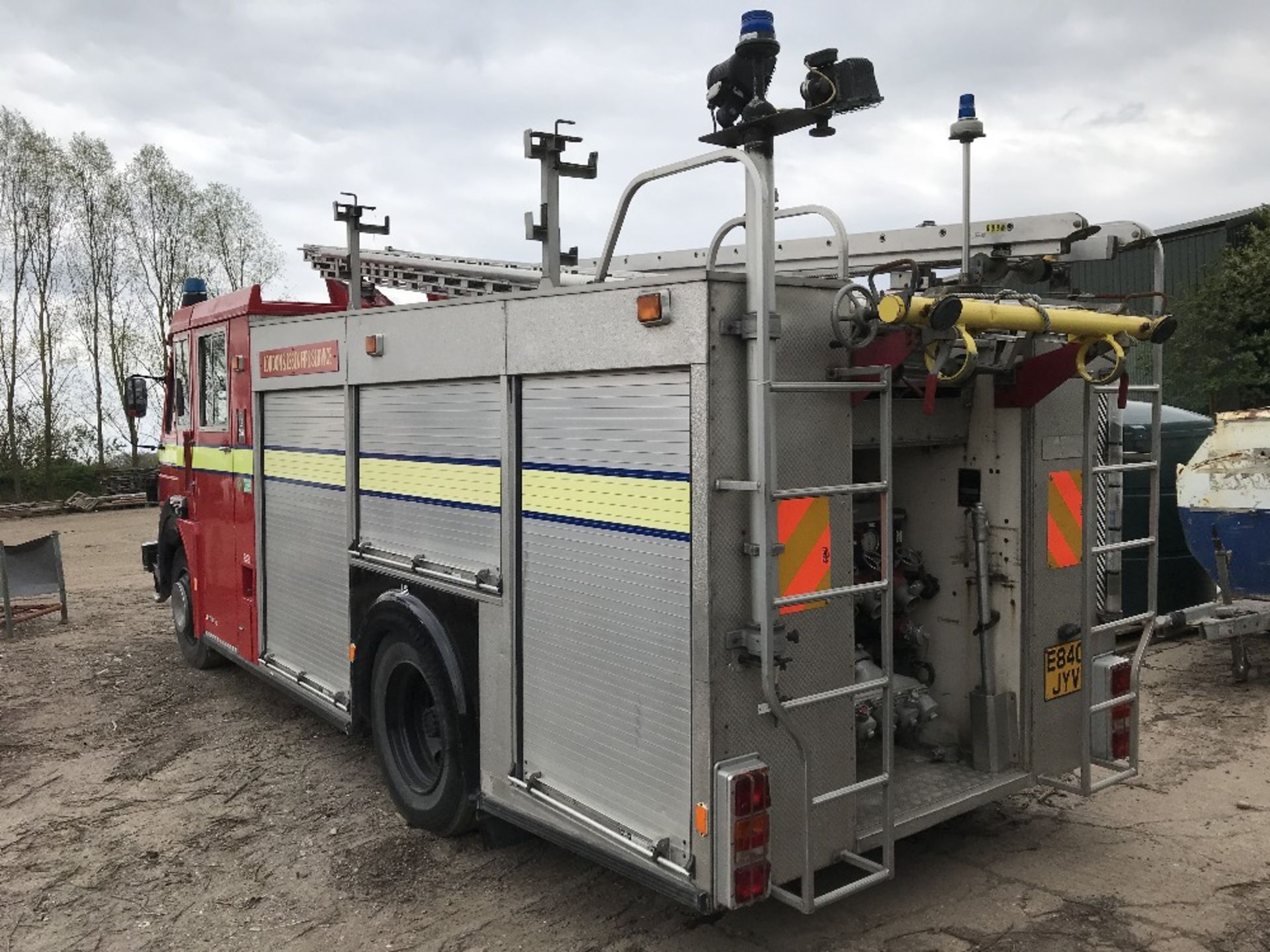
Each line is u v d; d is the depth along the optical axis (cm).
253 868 420
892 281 443
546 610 355
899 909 369
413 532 435
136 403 767
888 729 316
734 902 282
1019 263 446
